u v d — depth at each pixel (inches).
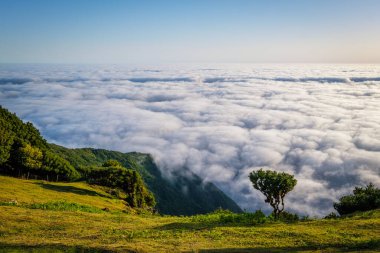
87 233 989.8
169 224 1195.9
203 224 1178.6
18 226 1028.5
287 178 1235.9
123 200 2883.9
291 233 951.0
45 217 1199.6
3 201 1536.7
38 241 844.6
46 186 2434.8
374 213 1221.1
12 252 725.9
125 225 1175.0
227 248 788.0
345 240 840.3
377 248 748.0
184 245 820.6
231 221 1233.4
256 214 1262.3
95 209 1689.2
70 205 1640.0
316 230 979.3
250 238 911.7
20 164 3019.2
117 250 738.8
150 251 748.0
